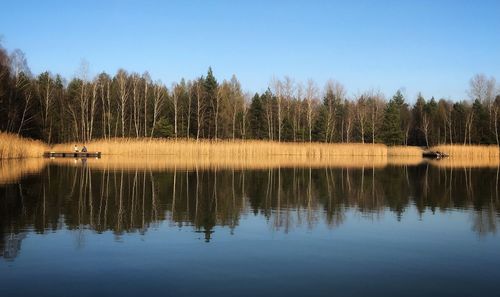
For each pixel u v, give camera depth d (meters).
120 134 76.88
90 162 41.94
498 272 9.72
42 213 15.53
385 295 8.31
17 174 28.62
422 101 103.38
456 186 26.23
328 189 23.97
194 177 28.69
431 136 95.62
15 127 62.47
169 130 76.38
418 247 11.80
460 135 90.44
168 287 8.52
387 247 11.75
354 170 37.31
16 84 59.69
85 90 68.75
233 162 45.16
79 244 11.52
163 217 15.28
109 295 8.09
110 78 81.12
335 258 10.64
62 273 9.26
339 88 92.38
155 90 76.44
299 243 12.02
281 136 83.31
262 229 13.68
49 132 69.81
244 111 81.88
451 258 10.77
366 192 22.98
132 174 29.73
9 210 16.00
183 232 13.08
